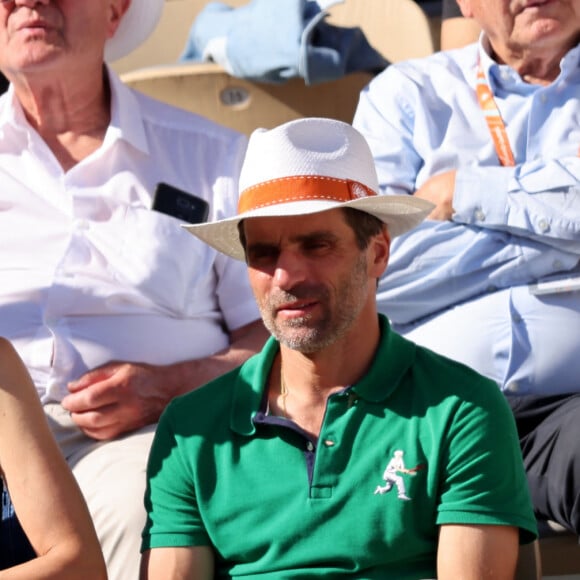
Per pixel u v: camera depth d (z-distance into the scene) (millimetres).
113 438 12406
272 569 9039
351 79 16766
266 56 16234
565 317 12516
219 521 9148
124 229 13266
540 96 13516
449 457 8875
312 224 8914
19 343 12797
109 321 12945
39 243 13164
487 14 13562
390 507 8859
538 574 9211
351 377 9250
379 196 8836
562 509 11344
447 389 9094
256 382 9414
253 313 13641
